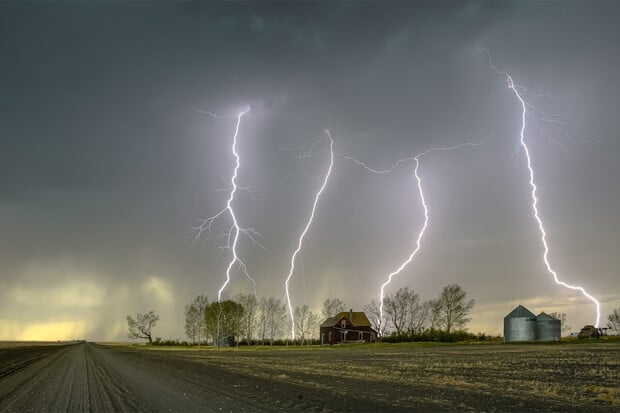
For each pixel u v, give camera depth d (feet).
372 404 54.54
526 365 97.76
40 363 144.36
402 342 303.27
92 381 86.48
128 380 87.30
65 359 166.30
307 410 51.83
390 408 51.88
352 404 54.85
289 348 290.15
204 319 416.67
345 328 344.08
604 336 272.92
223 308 391.86
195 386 75.41
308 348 281.33
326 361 135.74
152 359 164.35
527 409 49.52
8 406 59.52
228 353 222.07
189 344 451.12
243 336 392.47
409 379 79.25
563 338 270.26
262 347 329.52
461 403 53.98
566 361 103.65
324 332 359.87
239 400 59.47
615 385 64.39
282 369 107.45
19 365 136.56
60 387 78.18
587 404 51.13
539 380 71.82
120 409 54.65
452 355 146.00
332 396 61.21
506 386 66.28
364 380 79.61
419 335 311.88
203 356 188.85
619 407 49.19
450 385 69.51
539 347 182.19
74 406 57.77
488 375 81.41
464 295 321.52
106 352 239.71
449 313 321.93
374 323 344.08
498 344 242.99
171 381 84.02
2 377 99.96
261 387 72.18
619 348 155.63
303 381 79.97
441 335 305.94
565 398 55.06
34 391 73.82
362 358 146.51
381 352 187.52
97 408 55.83
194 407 54.85
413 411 50.03
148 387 75.20
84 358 172.04
